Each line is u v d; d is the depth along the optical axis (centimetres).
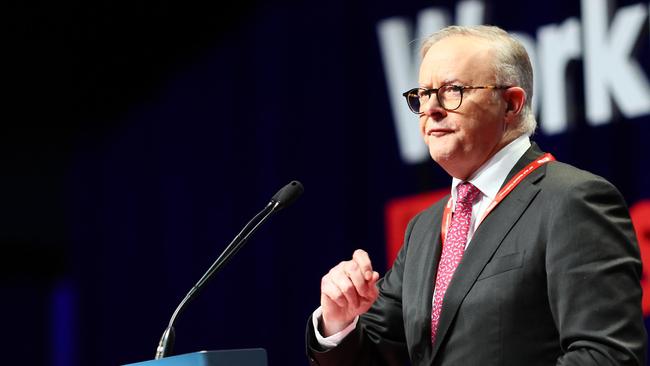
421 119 323
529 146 319
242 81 1009
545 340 287
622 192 743
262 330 973
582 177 297
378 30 901
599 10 759
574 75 771
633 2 745
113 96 1094
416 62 870
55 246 1122
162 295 1047
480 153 313
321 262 938
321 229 939
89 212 1102
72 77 1112
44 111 1119
